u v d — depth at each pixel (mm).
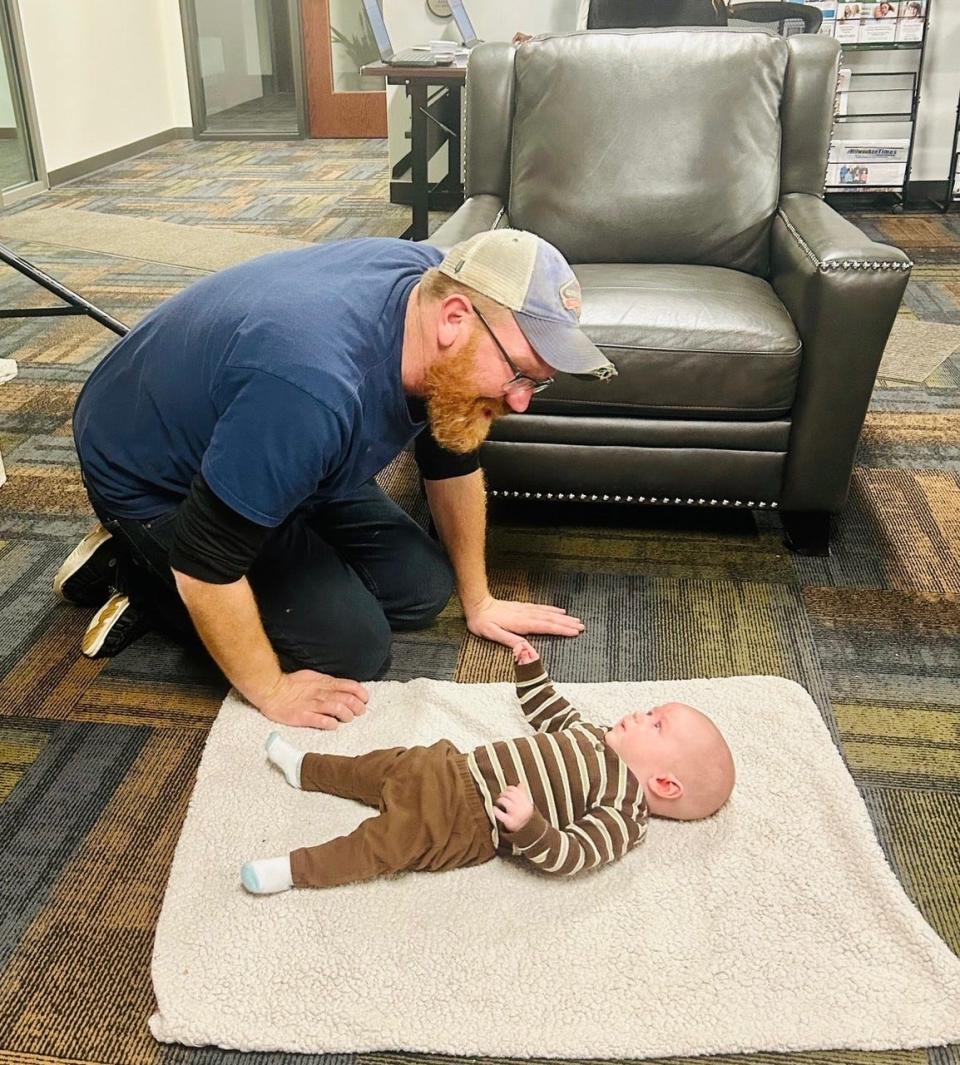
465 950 1133
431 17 4379
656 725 1290
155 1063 1052
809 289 1741
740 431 1822
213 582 1246
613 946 1139
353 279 1209
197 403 1255
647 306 1806
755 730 1445
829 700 1561
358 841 1199
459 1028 1054
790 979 1104
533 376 1157
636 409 1826
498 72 2254
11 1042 1071
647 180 2158
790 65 2164
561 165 2189
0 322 3193
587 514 2096
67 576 1711
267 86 6305
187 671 1638
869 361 1725
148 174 5379
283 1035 1052
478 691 1526
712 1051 1044
